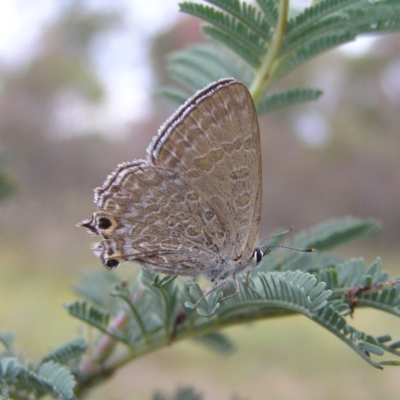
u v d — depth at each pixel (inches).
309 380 13.8
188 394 5.9
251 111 5.7
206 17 5.6
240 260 5.8
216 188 5.8
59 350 5.5
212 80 6.1
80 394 5.7
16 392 5.4
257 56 5.7
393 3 5.5
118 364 5.7
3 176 6.3
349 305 5.3
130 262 5.8
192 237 5.8
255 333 16.4
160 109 26.4
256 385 13.5
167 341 5.6
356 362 15.0
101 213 5.8
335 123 29.7
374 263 5.4
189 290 5.4
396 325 16.7
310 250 5.7
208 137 5.8
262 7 5.6
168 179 5.8
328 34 5.6
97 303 6.0
